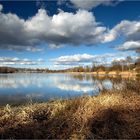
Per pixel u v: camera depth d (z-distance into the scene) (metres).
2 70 184.00
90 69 157.00
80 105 9.58
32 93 22.28
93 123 7.82
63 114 8.98
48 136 7.53
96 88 18.42
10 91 24.48
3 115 9.31
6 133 7.70
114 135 7.27
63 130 7.84
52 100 14.28
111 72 104.44
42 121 8.73
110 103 9.48
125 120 7.92
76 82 41.12
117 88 13.95
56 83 38.94
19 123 8.31
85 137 7.21
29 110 9.55
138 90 12.98
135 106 9.16
